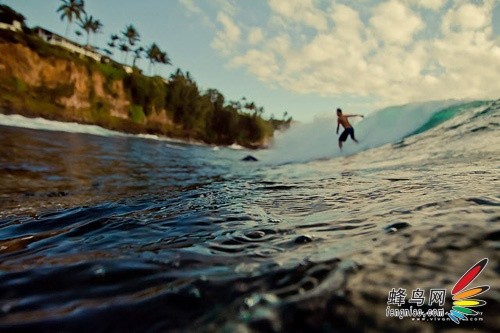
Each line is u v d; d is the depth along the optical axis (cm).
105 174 577
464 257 109
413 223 154
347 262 116
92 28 5316
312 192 325
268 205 271
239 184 438
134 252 157
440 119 1072
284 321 87
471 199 188
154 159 1074
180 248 159
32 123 2628
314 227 182
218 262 135
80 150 1079
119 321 96
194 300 103
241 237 173
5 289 118
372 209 211
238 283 111
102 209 274
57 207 292
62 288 118
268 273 117
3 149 791
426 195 229
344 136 1120
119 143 1958
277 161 1199
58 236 197
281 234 174
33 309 104
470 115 958
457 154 540
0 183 416
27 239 194
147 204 296
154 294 109
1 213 268
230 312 94
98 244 175
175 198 330
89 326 94
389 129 1236
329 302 92
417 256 114
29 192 374
